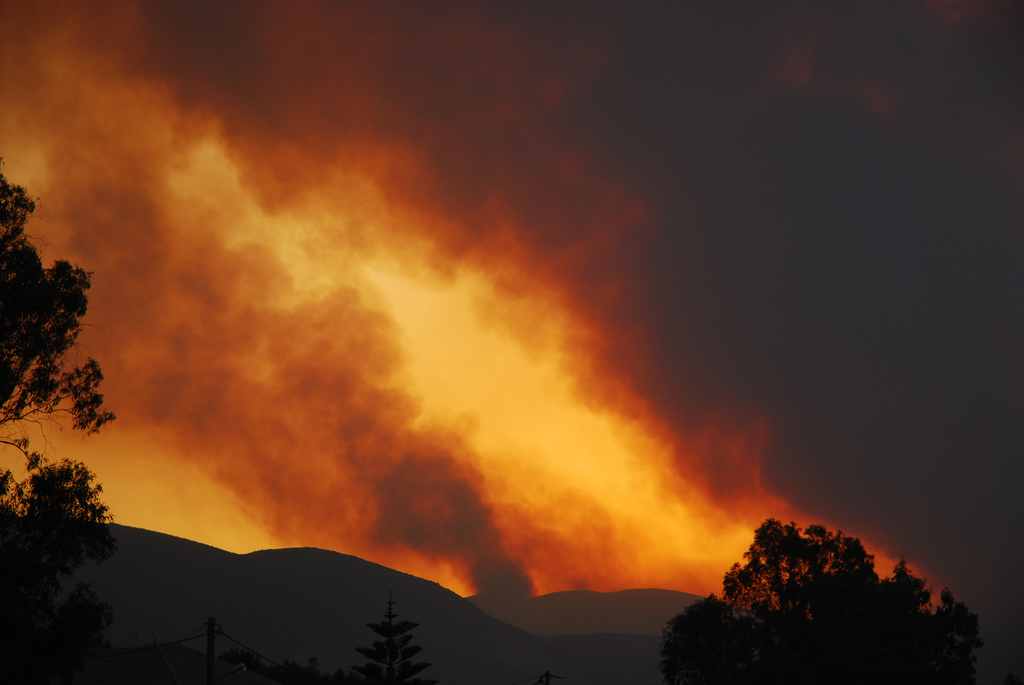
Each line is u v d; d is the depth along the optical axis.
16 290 57.84
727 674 114.94
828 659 110.38
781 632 118.31
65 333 62.25
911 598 123.00
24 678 56.38
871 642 111.31
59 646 57.56
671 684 119.06
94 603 59.78
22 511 58.28
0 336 58.12
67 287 62.56
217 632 74.56
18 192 60.47
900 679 108.44
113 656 91.38
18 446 60.78
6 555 55.78
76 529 59.75
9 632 54.62
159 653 93.00
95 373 64.69
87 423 64.25
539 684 111.31
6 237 59.28
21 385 60.56
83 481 61.25
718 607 120.00
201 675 91.75
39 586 57.78
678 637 119.06
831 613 117.75
